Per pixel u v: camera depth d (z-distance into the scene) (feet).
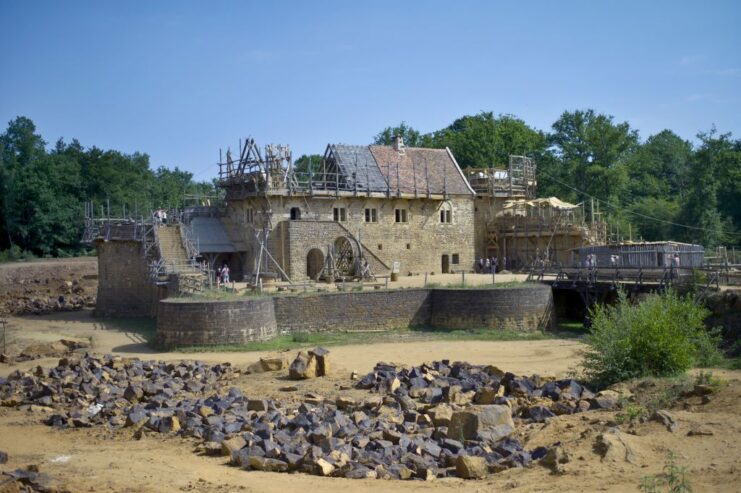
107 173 360.48
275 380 111.86
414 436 73.61
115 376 112.98
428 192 233.35
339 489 60.29
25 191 328.90
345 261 212.23
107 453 75.51
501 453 67.31
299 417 80.59
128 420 87.81
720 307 143.54
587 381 97.50
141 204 358.84
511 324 166.71
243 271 222.07
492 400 87.45
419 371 104.88
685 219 302.66
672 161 408.05
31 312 212.02
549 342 152.66
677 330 96.99
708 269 156.25
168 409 91.09
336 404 90.53
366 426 77.87
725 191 303.68
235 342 146.00
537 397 88.02
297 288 180.24
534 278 198.18
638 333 94.84
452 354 137.69
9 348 152.15
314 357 114.21
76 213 337.31
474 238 256.32
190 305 145.07
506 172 267.59
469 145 329.72
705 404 75.31
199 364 121.60
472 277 215.31
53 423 89.97
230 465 69.72
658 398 79.97
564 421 74.90
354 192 220.02
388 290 169.99
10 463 71.77
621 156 342.44
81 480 64.64
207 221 229.45
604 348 96.78
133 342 155.74
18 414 95.81
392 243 229.86
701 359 108.06
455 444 69.82
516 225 252.83
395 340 156.97
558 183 329.72
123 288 194.70
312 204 215.92
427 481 62.03
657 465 59.26
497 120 349.41
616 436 63.82
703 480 55.47
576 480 57.67
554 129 338.34
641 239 287.07
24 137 369.71
